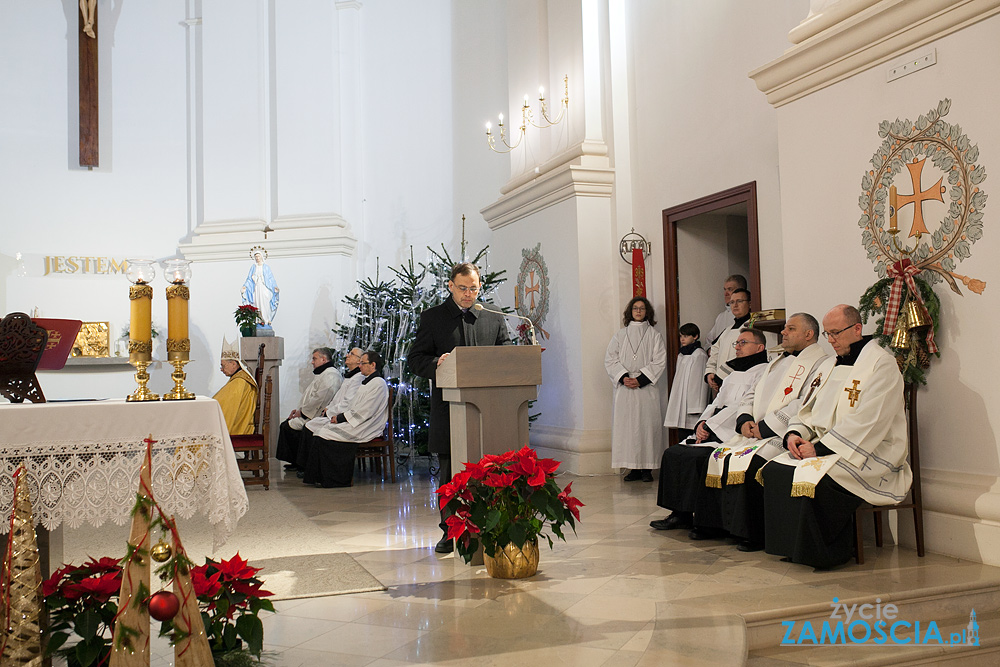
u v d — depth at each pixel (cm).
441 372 453
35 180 1125
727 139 686
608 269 812
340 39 1138
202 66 1136
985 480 406
